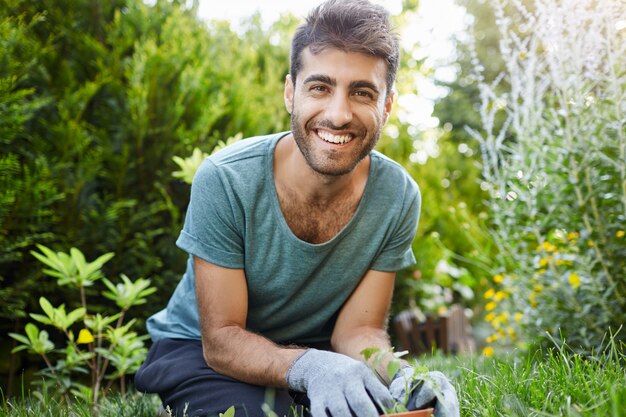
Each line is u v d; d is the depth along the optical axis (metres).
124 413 2.29
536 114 3.16
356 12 1.87
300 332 2.27
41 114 3.55
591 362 2.07
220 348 1.97
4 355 3.36
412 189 2.22
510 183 3.23
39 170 3.12
